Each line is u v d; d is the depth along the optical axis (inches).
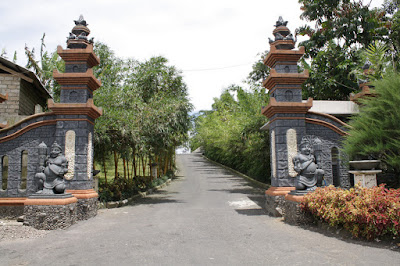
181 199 567.8
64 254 224.8
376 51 478.3
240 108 987.9
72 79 383.9
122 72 690.8
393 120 313.1
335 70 734.5
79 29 405.1
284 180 384.2
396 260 200.5
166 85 714.2
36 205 314.8
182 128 651.5
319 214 292.4
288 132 391.9
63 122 383.6
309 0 763.4
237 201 522.6
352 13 709.3
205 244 248.5
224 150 1090.1
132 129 499.2
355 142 347.6
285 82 397.4
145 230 302.4
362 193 266.2
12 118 557.6
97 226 326.0
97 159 561.3
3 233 288.2
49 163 339.3
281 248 235.3
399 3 724.7
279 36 404.2
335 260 203.8
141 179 703.1
